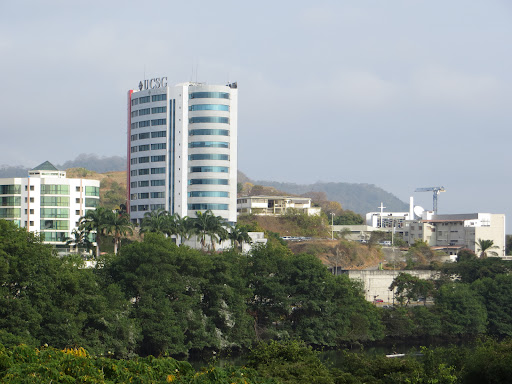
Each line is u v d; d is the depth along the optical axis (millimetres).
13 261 154750
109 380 89062
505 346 108812
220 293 191250
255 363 118438
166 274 184750
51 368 86438
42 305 155250
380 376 113938
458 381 108500
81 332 161375
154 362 98625
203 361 179625
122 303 174750
